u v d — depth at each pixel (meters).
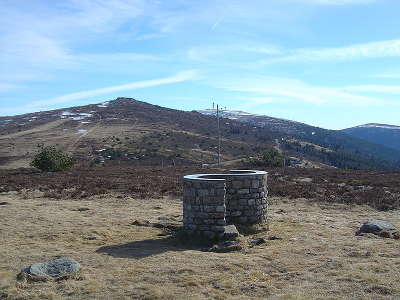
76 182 33.97
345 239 15.26
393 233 15.84
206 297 9.80
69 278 11.20
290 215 21.34
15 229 17.33
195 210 15.81
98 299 9.80
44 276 11.20
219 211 15.51
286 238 15.69
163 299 9.72
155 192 28.86
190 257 13.24
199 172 44.81
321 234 16.38
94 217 20.28
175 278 11.17
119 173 43.19
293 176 39.94
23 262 12.77
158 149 106.38
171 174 42.06
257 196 17.50
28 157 89.06
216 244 15.01
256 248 14.37
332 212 22.39
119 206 24.14
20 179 36.78
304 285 10.39
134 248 14.55
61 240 15.77
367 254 12.94
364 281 10.40
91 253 13.81
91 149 103.75
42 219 19.44
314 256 13.04
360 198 25.61
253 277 11.19
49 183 33.53
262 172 18.39
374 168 135.12
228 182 17.16
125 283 10.86
